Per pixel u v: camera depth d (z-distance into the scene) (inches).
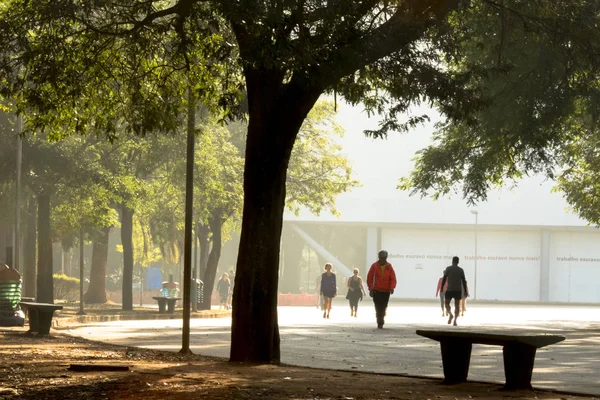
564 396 580.7
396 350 1095.6
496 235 4877.0
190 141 865.5
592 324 1946.4
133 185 2037.4
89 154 2047.2
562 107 1456.7
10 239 2770.7
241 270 804.6
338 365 893.8
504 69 1002.7
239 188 2495.1
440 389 597.6
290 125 802.2
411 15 782.5
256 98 803.4
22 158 1883.6
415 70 879.7
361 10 759.7
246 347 797.9
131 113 998.4
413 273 4940.9
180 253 3159.5
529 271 4845.0
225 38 882.8
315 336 1360.7
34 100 929.5
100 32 876.0
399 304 4045.3
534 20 989.8
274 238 805.9
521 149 1588.3
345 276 4820.4
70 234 2396.7
